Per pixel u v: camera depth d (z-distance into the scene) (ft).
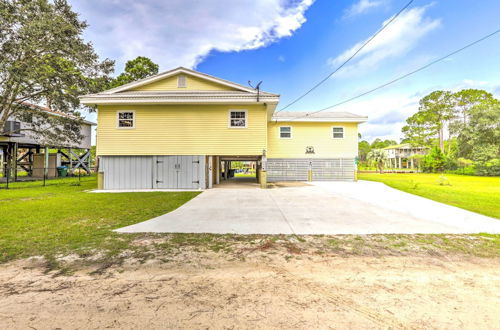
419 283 8.47
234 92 39.04
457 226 16.26
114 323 6.16
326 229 15.53
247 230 15.28
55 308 6.84
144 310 6.75
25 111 50.75
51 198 27.91
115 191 35.45
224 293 7.73
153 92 39.47
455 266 9.95
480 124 81.10
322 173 53.31
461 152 92.84
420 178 63.26
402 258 10.80
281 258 10.78
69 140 59.72
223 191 35.04
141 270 9.48
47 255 10.91
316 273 9.27
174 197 29.07
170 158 38.50
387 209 21.89
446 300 7.33
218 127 38.70
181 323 6.16
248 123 38.75
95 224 16.43
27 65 42.78
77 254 11.07
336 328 5.96
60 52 46.88
